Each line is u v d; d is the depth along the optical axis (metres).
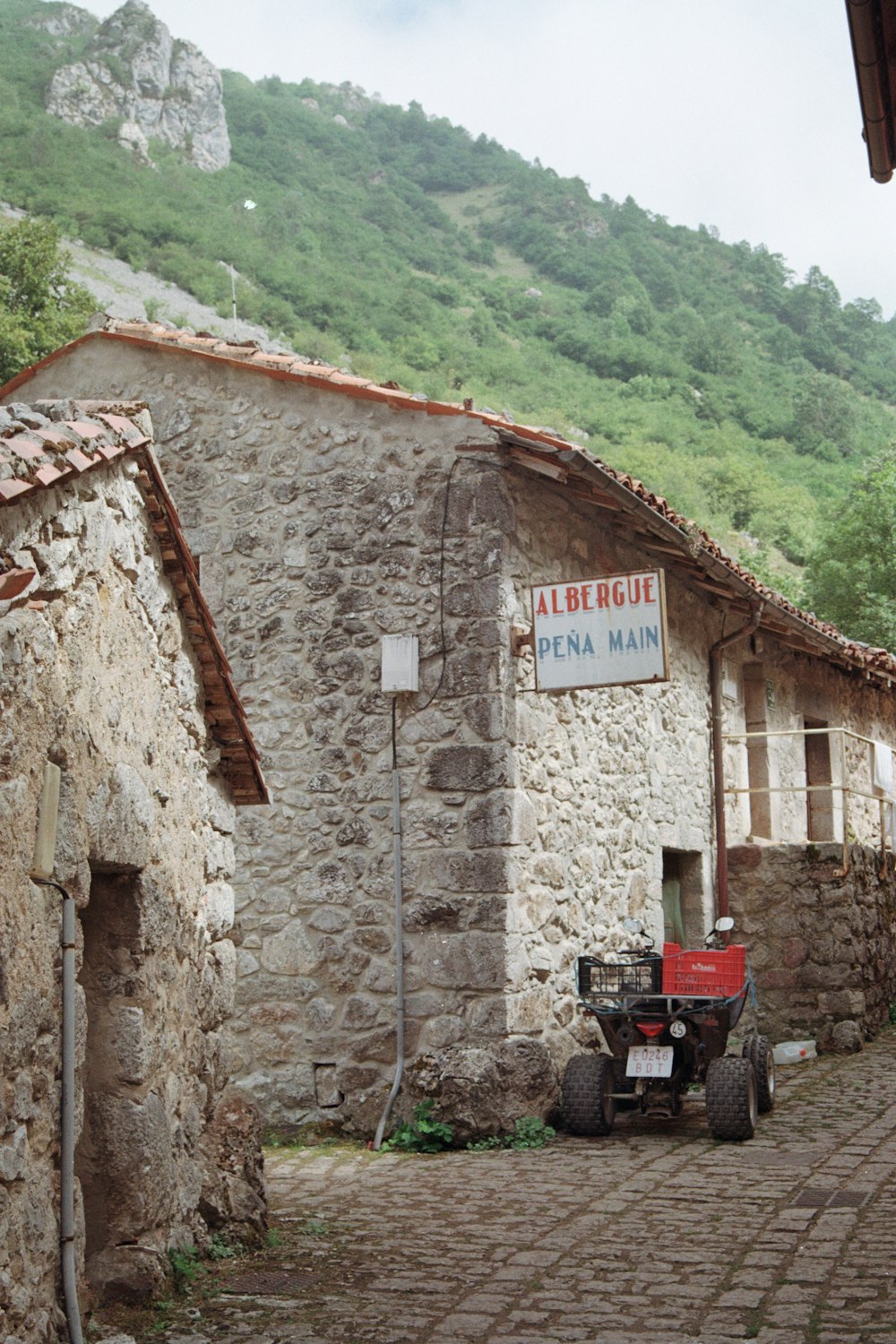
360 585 8.63
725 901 11.17
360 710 8.50
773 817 12.48
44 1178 3.85
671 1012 7.74
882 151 5.68
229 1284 4.76
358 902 8.33
